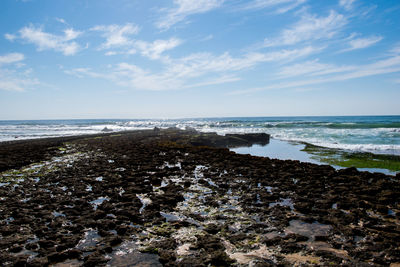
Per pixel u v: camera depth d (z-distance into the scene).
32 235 7.39
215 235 7.42
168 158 21.33
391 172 18.33
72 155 24.50
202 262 5.90
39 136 57.44
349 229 7.69
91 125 124.00
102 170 16.69
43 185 13.24
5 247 6.73
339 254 6.42
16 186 13.21
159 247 6.72
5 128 97.62
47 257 6.20
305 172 16.02
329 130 54.16
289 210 9.50
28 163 20.28
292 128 65.44
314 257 6.23
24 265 5.98
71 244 6.82
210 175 15.15
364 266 5.86
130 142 34.91
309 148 31.11
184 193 11.73
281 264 5.86
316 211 9.29
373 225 8.12
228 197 11.04
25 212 9.11
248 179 14.23
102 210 9.20
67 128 96.31
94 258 6.09
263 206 9.87
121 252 6.53
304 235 7.45
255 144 38.16
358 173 15.57
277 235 7.44
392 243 6.88
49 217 8.58
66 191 12.01
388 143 32.94
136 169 17.08
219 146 36.66
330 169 16.72
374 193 11.52
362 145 30.70
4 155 23.95
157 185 13.22
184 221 8.29
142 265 5.95
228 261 5.95
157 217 8.70
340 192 11.88
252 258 6.17
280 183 13.24
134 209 9.41
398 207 9.96
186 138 37.97
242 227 7.97
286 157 25.83
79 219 8.43
